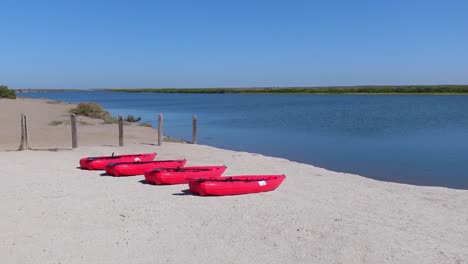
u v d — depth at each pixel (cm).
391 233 845
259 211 998
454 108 6844
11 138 2372
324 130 3541
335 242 791
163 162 1487
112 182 1316
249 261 713
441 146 2539
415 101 9938
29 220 911
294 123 4262
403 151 2345
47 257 718
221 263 706
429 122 4272
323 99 12138
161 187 1255
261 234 838
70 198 1101
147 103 10200
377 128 3678
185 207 1031
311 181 1377
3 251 738
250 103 9750
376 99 11606
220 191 1145
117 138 2473
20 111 4041
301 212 991
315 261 712
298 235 830
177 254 741
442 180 1602
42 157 1755
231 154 1934
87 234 831
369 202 1116
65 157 1767
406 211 1033
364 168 1838
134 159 1606
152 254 740
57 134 2567
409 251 752
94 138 2448
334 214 980
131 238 814
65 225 882
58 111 4212
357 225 891
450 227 910
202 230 862
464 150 2372
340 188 1280
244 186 1173
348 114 5606
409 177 1655
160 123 2134
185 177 1302
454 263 707
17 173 1416
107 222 906
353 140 2850
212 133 3362
